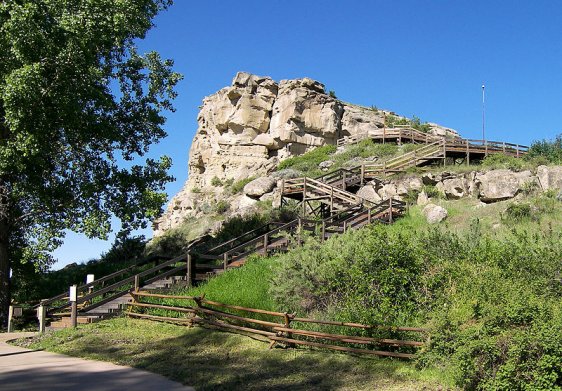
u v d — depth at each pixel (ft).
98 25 62.18
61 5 60.23
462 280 37.19
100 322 50.83
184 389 30.81
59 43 59.16
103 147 70.64
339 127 198.29
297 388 29.86
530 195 81.15
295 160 173.68
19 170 60.64
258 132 195.11
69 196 67.41
